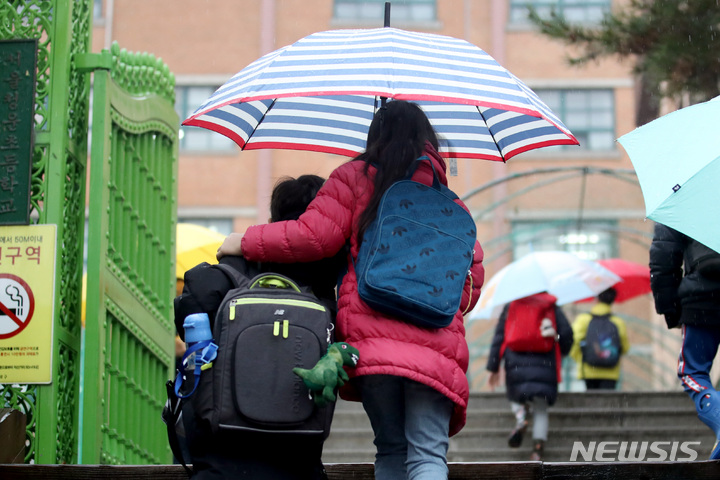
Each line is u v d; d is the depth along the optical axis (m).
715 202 5.42
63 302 6.67
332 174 4.71
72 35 6.92
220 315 4.36
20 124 6.57
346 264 4.82
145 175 7.96
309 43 5.29
